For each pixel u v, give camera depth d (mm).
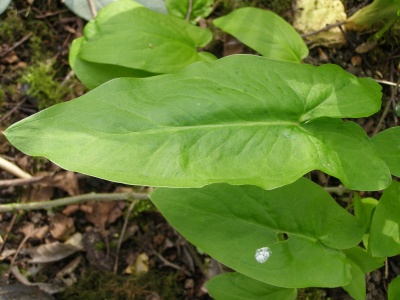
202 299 254
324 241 195
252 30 239
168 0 260
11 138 146
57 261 253
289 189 195
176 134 160
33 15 276
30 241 254
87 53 221
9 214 255
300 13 282
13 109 267
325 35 279
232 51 281
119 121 156
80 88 271
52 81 269
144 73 235
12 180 253
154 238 260
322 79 185
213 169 159
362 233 195
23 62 272
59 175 258
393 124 278
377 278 259
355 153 178
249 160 165
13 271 248
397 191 194
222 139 165
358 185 172
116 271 254
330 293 257
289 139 173
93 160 148
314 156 170
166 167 154
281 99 176
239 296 208
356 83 190
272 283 185
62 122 151
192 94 166
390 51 287
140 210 258
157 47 225
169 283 253
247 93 172
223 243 191
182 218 193
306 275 187
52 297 243
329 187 266
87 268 254
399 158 195
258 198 195
